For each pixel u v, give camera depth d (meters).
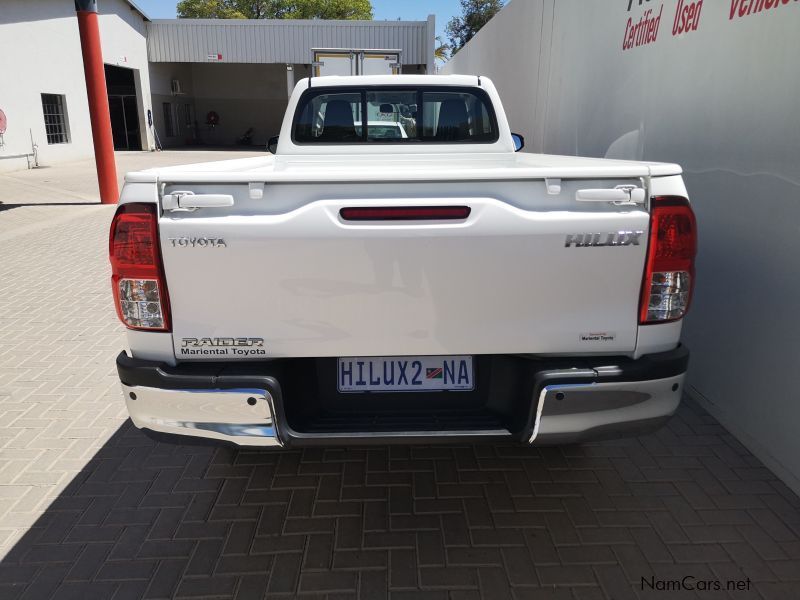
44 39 17.11
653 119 4.00
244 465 2.93
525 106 8.06
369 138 3.99
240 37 24.61
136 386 2.04
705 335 3.39
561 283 1.97
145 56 24.56
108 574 2.23
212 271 1.94
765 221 2.85
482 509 2.60
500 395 2.21
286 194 1.91
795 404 2.68
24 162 16.44
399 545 2.38
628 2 4.46
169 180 1.90
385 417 2.19
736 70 3.06
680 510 2.57
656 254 1.96
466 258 1.94
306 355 2.03
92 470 2.89
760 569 2.24
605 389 2.04
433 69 23.73
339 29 24.25
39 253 7.45
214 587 2.17
